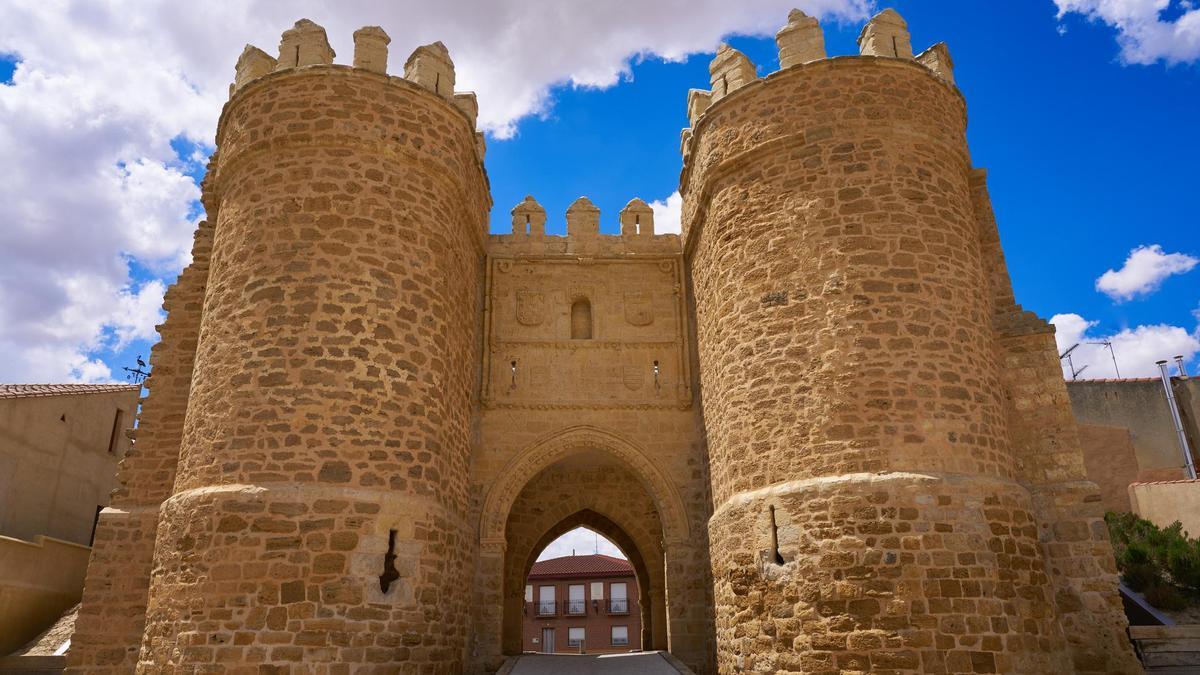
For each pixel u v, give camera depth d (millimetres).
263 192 12469
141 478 13625
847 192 12273
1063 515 11820
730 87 14102
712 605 14125
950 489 10680
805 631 10484
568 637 44781
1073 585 11500
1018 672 10078
